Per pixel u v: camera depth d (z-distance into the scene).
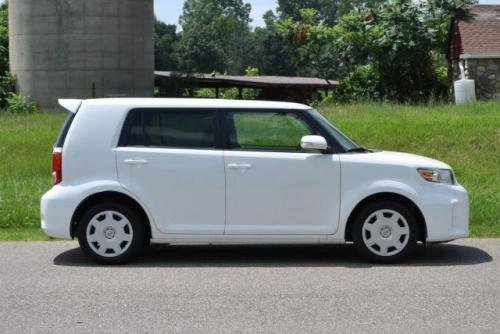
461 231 8.75
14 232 10.95
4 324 6.31
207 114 8.80
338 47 33.03
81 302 7.00
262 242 8.75
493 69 28.61
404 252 8.65
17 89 36.94
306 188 8.62
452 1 31.30
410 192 8.61
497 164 15.41
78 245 9.95
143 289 7.51
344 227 8.66
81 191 8.59
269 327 6.18
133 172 8.64
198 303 6.95
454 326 6.20
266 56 95.81
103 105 8.78
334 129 9.09
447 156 16.16
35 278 8.00
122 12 36.53
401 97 32.19
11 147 18.00
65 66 36.19
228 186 8.62
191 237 8.66
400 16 31.36
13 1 36.81
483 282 7.73
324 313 6.59
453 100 30.39
